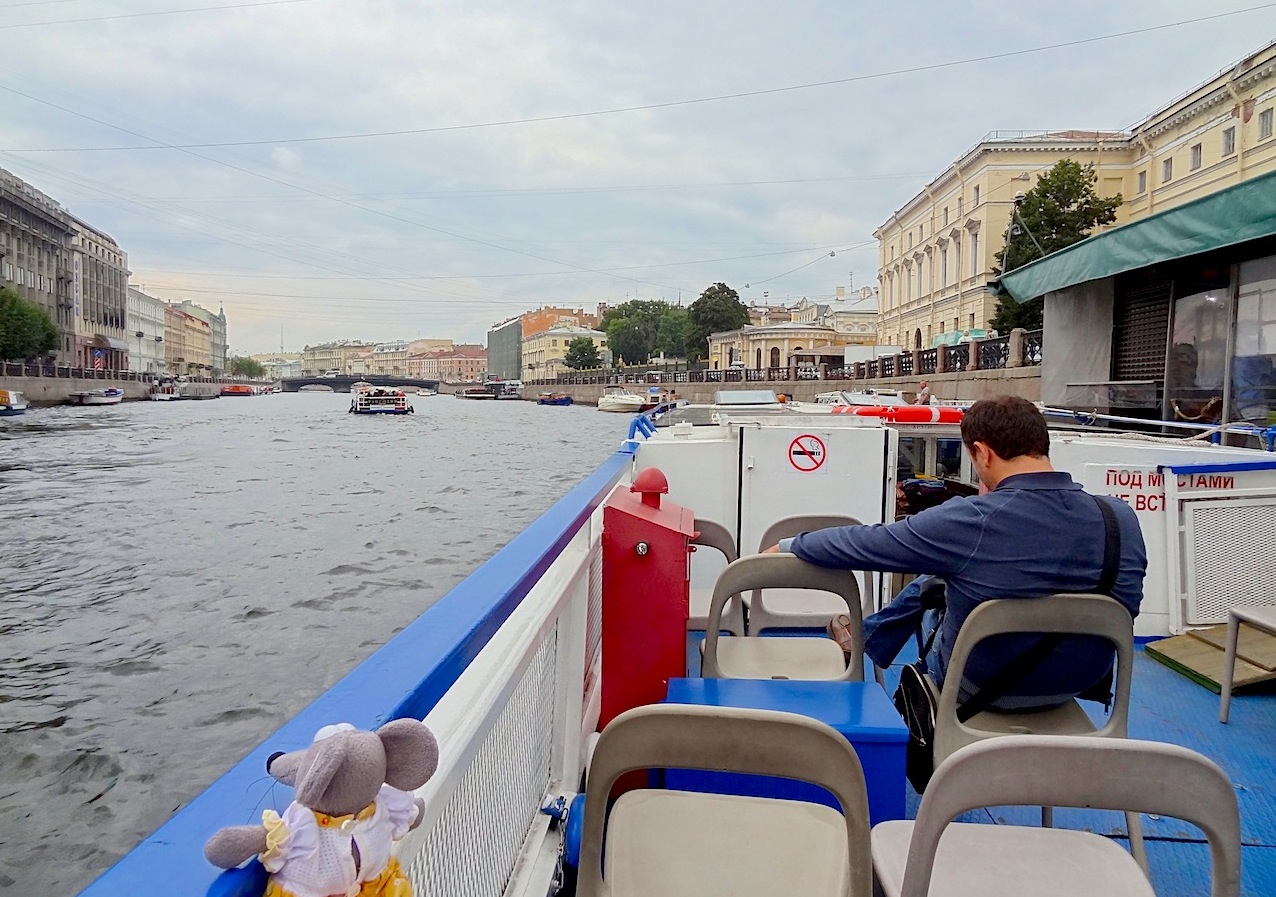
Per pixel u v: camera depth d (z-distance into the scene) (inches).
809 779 52.5
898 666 145.3
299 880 31.7
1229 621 125.7
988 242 1854.1
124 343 4594.0
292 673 423.2
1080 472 171.8
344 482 1103.6
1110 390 349.1
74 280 3754.9
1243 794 104.8
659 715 53.0
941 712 82.2
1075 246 291.0
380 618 513.7
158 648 457.4
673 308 4847.4
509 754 68.1
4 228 3043.8
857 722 81.0
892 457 167.2
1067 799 52.4
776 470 168.2
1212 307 299.9
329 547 705.0
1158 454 169.5
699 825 62.2
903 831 67.1
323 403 4094.5
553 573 91.3
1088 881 60.7
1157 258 245.1
